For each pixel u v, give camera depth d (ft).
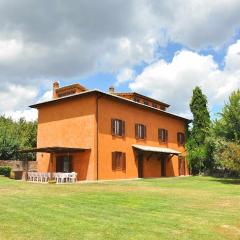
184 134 141.18
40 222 33.99
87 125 97.86
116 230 31.14
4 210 40.78
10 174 102.37
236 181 98.27
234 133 97.45
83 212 39.99
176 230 31.68
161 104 142.20
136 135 112.47
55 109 107.55
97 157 95.66
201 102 140.26
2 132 130.31
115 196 54.95
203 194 60.18
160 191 64.08
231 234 30.60
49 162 107.24
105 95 99.09
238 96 100.73
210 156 132.87
